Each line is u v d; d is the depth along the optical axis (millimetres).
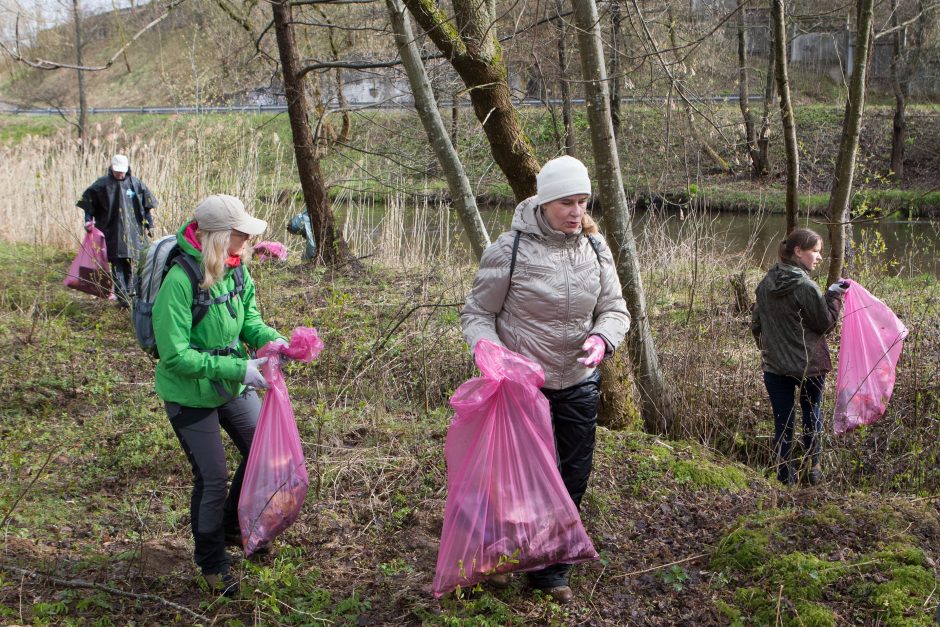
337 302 6953
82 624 3092
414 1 4953
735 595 3336
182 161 11484
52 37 13172
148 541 3889
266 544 3619
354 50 10633
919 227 16406
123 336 7602
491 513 3205
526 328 3342
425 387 6078
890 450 5289
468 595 3361
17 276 9719
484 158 8539
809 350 4977
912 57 21516
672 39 6777
